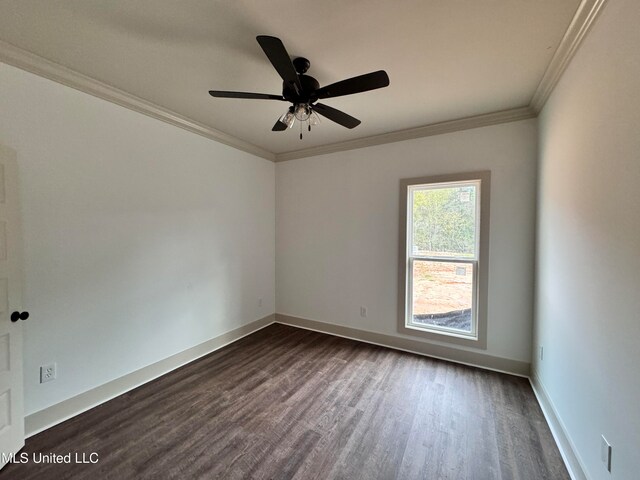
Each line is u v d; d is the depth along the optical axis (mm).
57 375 2037
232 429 1965
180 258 2924
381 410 2176
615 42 1243
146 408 2199
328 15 1501
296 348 3350
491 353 2838
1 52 1745
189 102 2535
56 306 2039
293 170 4086
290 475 1598
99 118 2266
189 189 3004
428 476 1596
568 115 1795
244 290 3736
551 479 1587
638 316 1074
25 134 1880
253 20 1542
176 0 1410
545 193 2297
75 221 2135
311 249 3961
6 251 1712
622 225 1188
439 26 1576
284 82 1700
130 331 2492
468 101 2471
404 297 3291
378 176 3426
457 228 3059
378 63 1930
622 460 1166
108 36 1678
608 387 1284
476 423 2031
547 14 1477
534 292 2607
